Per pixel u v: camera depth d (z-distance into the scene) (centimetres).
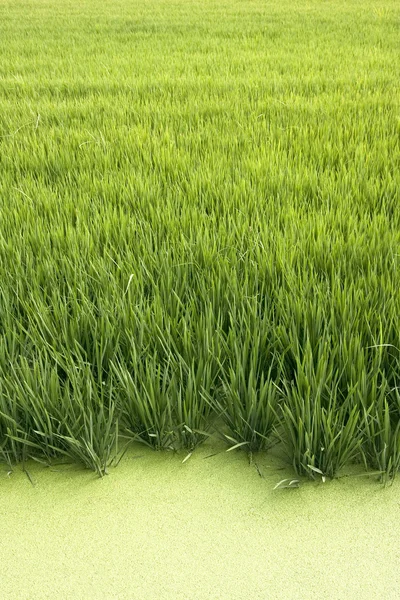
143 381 226
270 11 1325
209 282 278
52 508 198
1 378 221
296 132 487
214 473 210
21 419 219
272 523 190
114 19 1242
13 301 273
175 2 1631
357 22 1125
